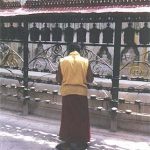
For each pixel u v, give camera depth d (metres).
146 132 6.66
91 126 7.05
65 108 6.04
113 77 6.68
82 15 6.73
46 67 7.60
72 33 7.11
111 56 6.92
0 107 8.33
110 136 6.59
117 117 6.82
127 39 6.56
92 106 7.11
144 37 6.48
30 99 7.77
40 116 7.73
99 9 6.48
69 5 6.87
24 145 6.14
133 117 6.71
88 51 7.01
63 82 6.03
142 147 6.12
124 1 6.39
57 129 6.99
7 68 8.10
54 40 7.35
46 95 7.69
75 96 5.96
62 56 7.30
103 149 6.05
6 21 7.88
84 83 6.00
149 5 6.24
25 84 7.75
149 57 6.82
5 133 6.72
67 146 6.09
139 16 6.38
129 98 7.00
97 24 6.93
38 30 7.54
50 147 6.10
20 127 7.07
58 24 7.27
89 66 6.02
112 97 6.73
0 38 8.02
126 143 6.29
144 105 6.73
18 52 8.03
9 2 7.83
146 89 6.52
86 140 6.06
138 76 6.80
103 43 6.80
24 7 7.56
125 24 7.03
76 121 6.02
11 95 8.05
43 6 7.21
